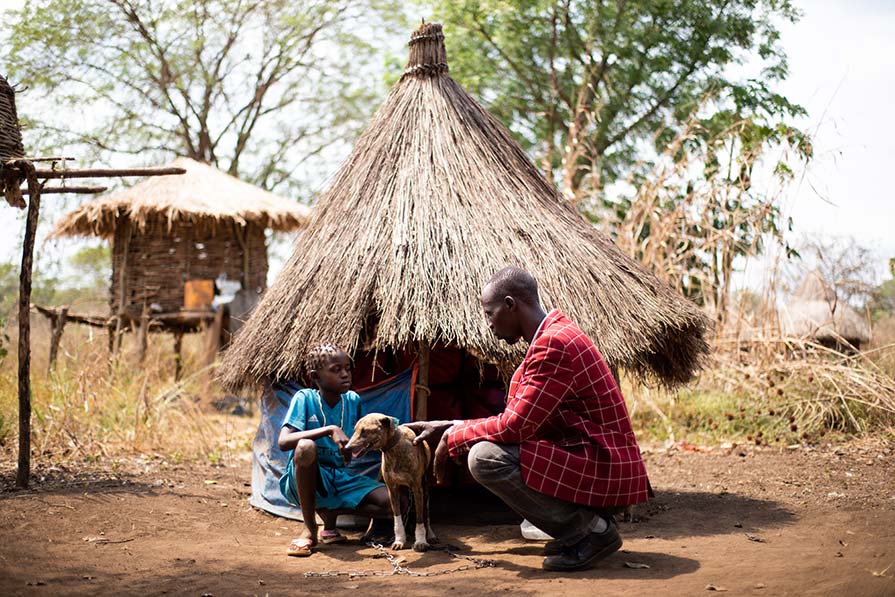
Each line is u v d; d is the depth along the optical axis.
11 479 5.93
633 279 5.59
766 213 9.16
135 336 12.67
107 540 4.48
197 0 19.67
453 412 5.94
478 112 6.10
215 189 12.75
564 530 3.95
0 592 3.47
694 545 4.47
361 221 5.43
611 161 17.77
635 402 8.93
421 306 4.79
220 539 4.70
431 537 4.55
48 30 18.25
